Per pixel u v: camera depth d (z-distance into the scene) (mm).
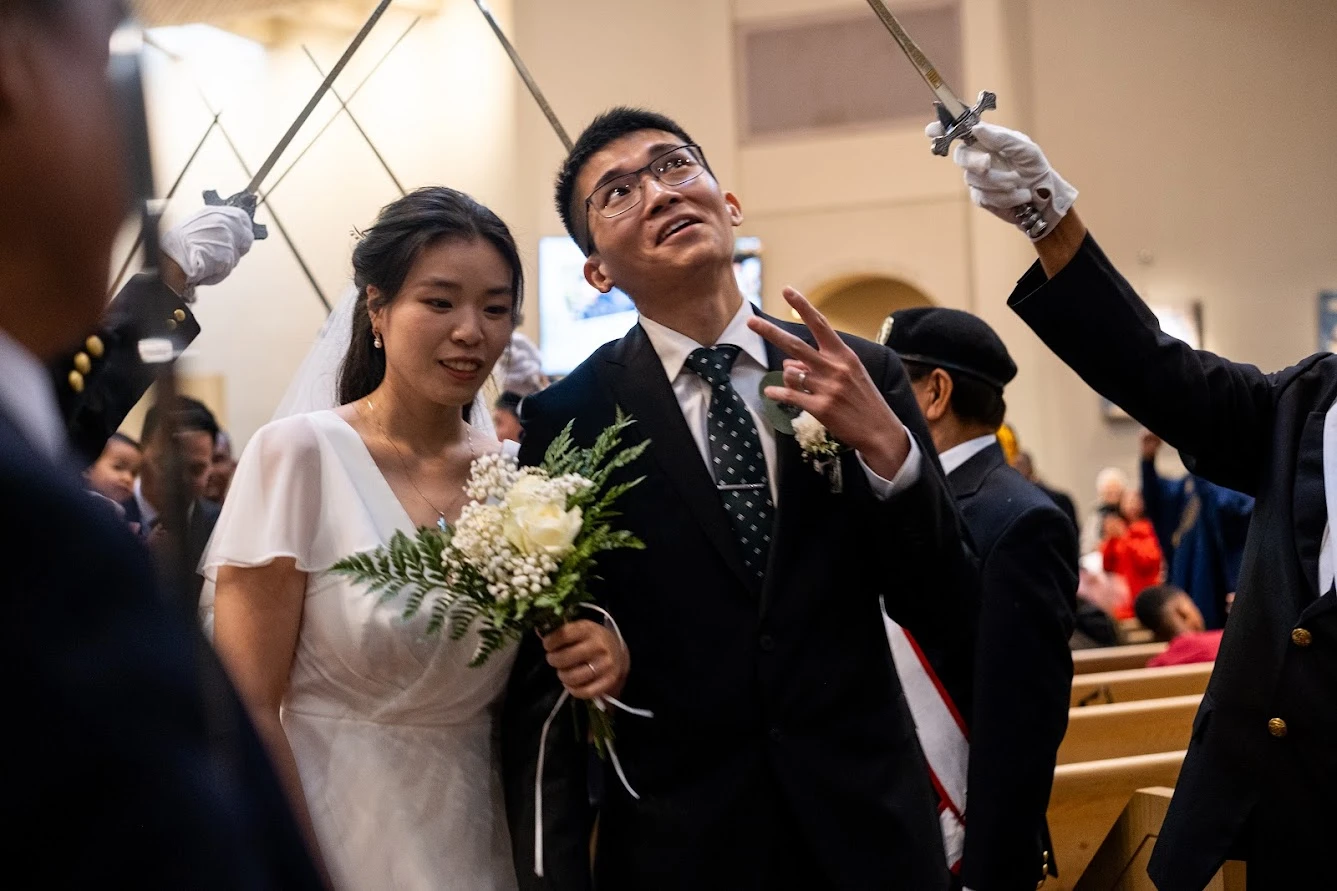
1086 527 10383
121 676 621
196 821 622
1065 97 12594
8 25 670
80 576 622
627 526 2062
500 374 4363
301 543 2119
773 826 1962
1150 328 2025
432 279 2188
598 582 2074
